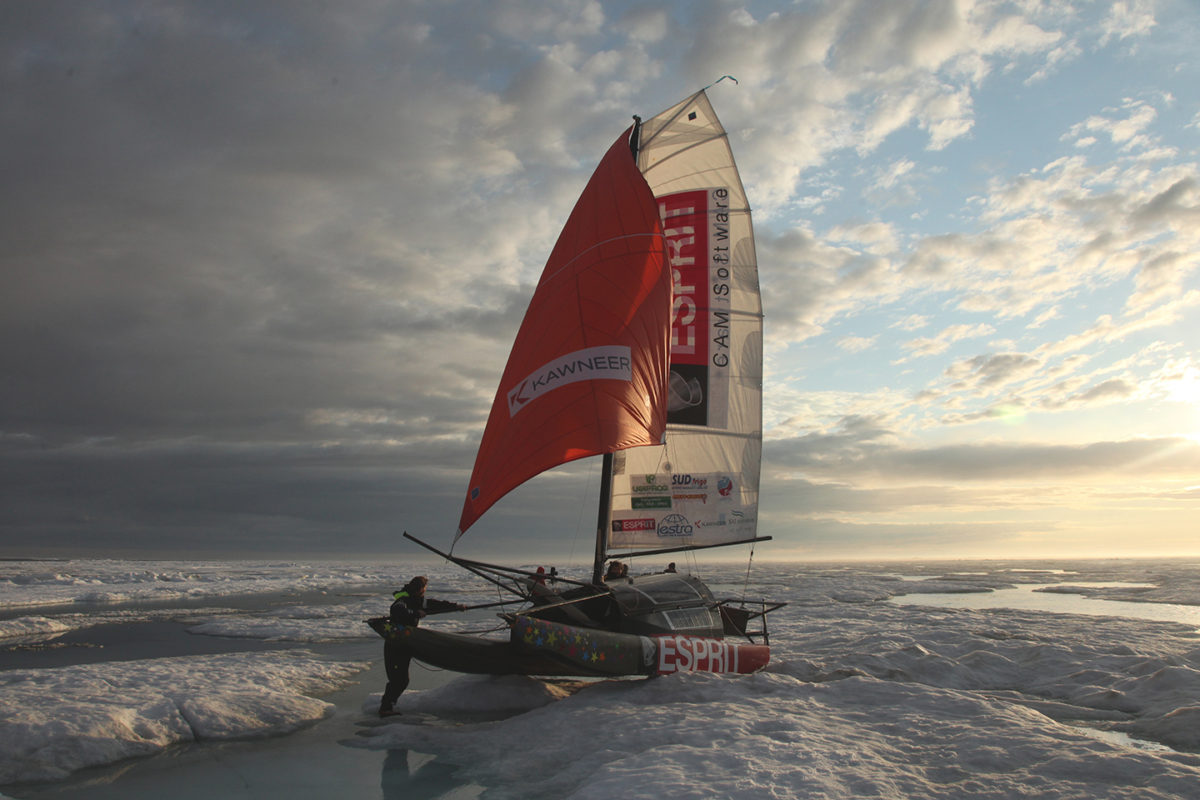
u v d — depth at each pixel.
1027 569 89.44
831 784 5.31
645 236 10.92
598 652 8.98
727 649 10.19
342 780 6.51
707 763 5.84
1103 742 6.39
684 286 12.94
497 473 9.94
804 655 12.61
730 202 13.19
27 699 8.65
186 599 31.28
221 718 8.38
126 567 67.00
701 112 13.39
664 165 13.34
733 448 12.68
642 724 7.37
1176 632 16.56
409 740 7.75
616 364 10.20
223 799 6.04
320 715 9.02
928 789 5.28
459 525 10.08
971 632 15.90
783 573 74.75
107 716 7.81
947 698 8.17
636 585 10.57
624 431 9.88
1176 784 5.23
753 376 12.96
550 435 9.80
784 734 6.71
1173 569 76.94
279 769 6.85
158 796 6.12
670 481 12.22
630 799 5.05
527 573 9.80
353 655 14.51
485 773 6.63
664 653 9.55
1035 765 5.82
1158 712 8.55
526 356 10.50
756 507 12.72
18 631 18.83
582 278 10.59
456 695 9.64
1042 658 12.05
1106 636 15.48
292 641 16.92
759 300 13.16
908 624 18.61
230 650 15.31
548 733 7.62
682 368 12.60
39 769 6.66
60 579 40.81
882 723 7.30
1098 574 66.25
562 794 5.93
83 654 14.80
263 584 40.16
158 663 12.27
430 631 9.04
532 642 8.53
